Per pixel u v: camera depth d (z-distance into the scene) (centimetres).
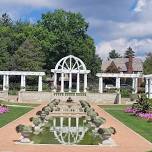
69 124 3703
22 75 8100
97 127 3094
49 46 10912
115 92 7756
